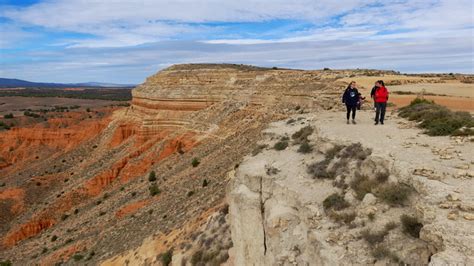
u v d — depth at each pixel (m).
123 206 62.28
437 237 10.92
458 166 14.31
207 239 28.44
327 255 13.12
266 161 22.09
